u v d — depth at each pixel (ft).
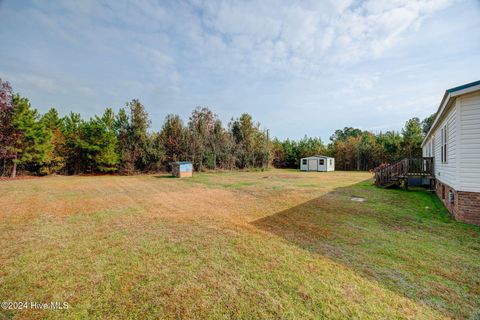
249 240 13.78
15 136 55.93
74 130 75.05
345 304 7.54
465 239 13.66
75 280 9.34
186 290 8.55
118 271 10.08
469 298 7.82
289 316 7.02
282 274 9.62
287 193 31.86
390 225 16.75
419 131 80.38
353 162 97.71
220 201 26.78
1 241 13.92
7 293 8.46
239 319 6.95
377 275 9.44
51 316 7.20
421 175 33.37
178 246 12.94
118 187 40.75
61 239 14.24
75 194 32.96
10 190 36.94
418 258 11.06
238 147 91.56
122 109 73.00
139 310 7.46
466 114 17.42
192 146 80.69
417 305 7.46
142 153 73.46
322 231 15.46
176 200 27.73
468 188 17.28
